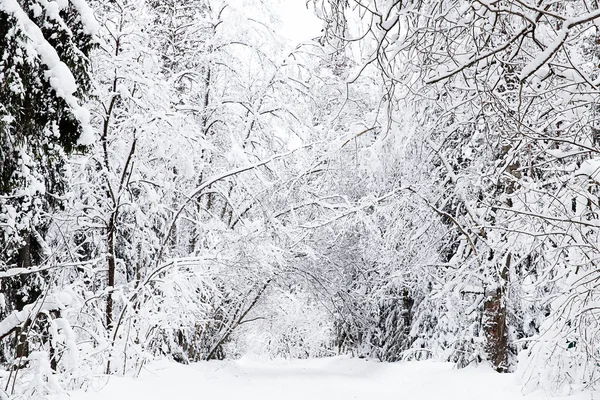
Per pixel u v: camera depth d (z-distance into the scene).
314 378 14.77
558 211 7.30
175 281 11.55
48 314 7.28
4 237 7.54
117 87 11.67
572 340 7.29
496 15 4.62
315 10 5.78
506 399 8.20
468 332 13.56
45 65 6.24
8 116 6.05
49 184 8.92
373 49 6.16
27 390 6.53
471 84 6.80
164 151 12.45
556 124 7.69
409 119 9.73
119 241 14.37
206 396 10.30
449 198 13.48
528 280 9.74
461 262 13.42
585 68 7.53
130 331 10.52
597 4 5.55
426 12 6.17
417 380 13.18
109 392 8.41
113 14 12.51
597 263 6.76
